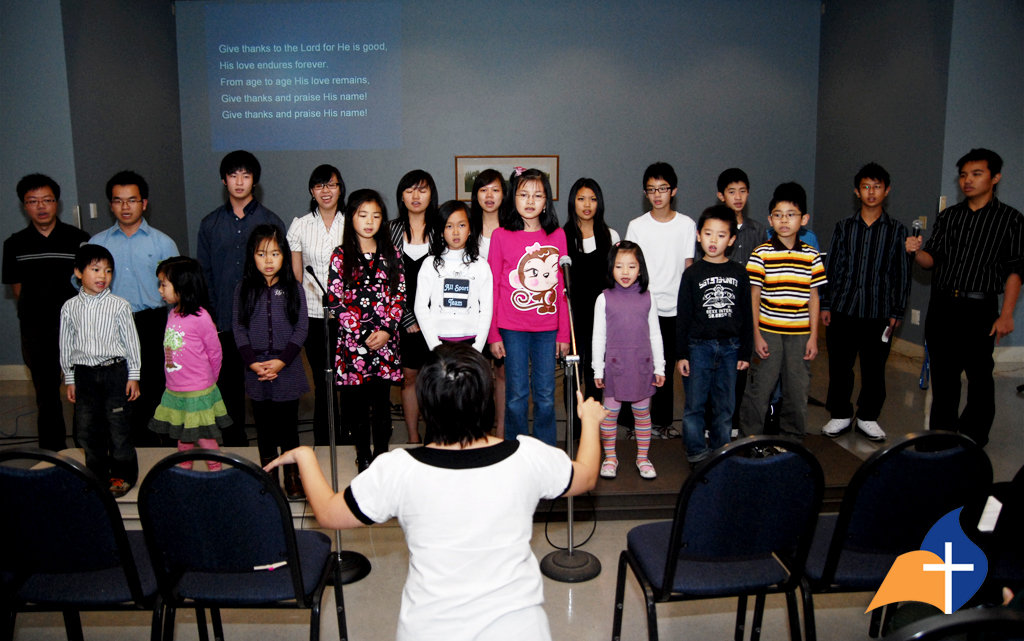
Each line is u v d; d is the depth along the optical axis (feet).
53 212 11.37
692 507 5.19
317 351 11.57
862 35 19.81
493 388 4.28
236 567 5.27
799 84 22.27
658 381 9.68
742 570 5.67
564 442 11.94
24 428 13.60
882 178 11.45
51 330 11.44
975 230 10.97
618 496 9.34
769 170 22.49
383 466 4.17
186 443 9.21
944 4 16.48
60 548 5.25
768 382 10.43
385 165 21.89
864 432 12.22
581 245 10.91
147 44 19.45
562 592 7.61
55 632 7.20
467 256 9.21
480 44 21.67
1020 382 16.05
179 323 9.06
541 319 9.16
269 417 9.27
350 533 9.08
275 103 21.47
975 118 16.56
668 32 21.85
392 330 9.25
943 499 5.33
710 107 22.15
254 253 8.88
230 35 21.20
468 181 22.06
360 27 21.39
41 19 15.35
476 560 3.96
